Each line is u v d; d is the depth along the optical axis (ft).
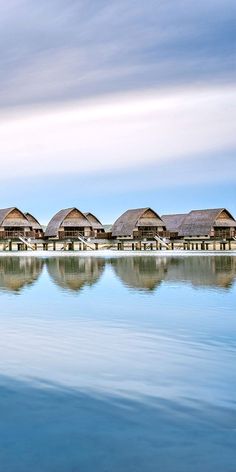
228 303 60.03
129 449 19.34
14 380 28.40
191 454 18.90
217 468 17.89
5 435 20.65
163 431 20.97
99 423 21.85
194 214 267.59
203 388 26.84
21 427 21.47
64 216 252.83
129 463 18.26
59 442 19.97
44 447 19.53
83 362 32.42
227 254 211.61
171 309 55.47
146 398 25.22
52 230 256.73
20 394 25.85
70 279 93.76
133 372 30.04
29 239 243.60
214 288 77.10
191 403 24.44
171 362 32.40
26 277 98.48
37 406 24.02
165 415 22.81
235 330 43.11
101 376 29.19
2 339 39.63
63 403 24.41
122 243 257.75
